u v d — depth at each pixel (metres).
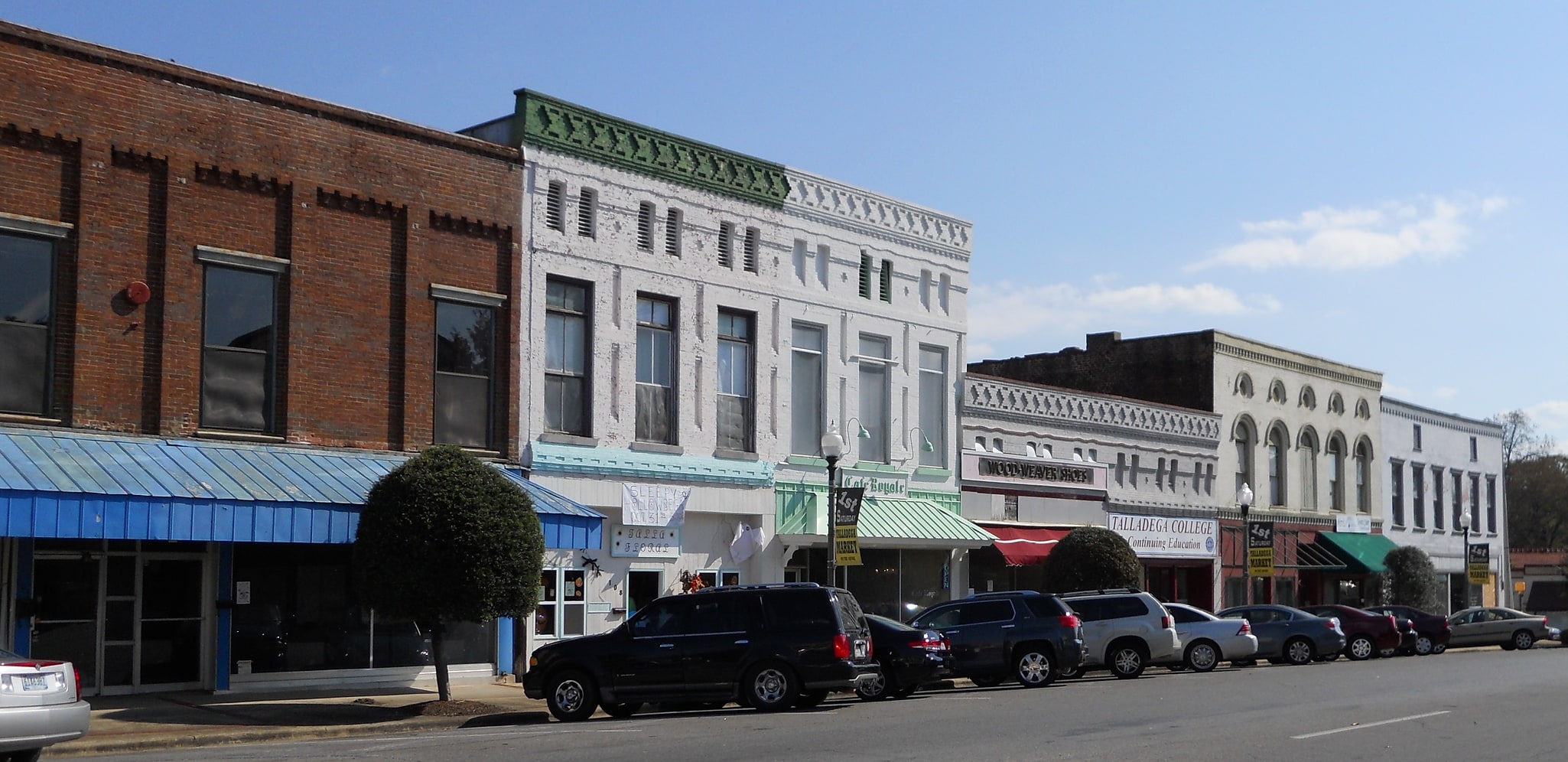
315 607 24.08
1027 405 38.50
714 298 30.16
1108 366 50.25
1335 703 21.64
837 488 26.75
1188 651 32.16
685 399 29.44
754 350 31.08
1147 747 15.38
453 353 26.00
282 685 23.52
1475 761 14.68
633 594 28.38
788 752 14.95
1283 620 35.91
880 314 34.00
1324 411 53.78
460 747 16.03
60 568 21.48
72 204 21.52
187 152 22.73
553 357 27.45
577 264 27.70
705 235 30.12
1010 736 16.55
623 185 28.59
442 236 25.91
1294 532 51.00
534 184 27.14
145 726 18.84
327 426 24.14
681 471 28.92
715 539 30.05
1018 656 26.41
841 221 33.25
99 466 20.14
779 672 20.58
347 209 24.70
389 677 24.83
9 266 20.97
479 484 20.73
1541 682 27.08
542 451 26.67
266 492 21.34
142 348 22.17
